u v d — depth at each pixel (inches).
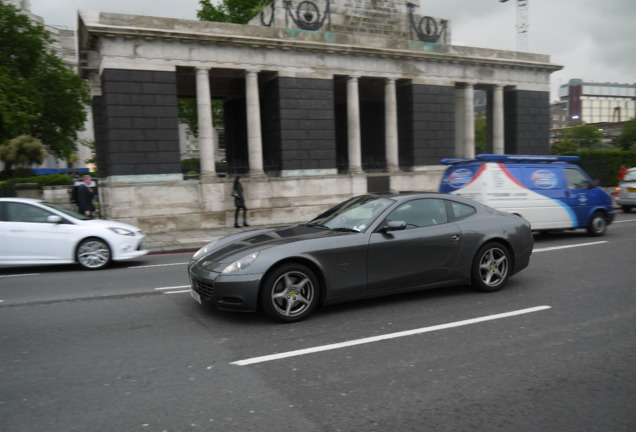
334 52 742.5
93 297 266.8
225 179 677.3
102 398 137.2
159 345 182.7
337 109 1042.7
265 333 195.0
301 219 727.1
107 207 708.0
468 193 436.8
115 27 597.3
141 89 621.3
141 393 140.3
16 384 147.6
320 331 196.5
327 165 746.8
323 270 212.1
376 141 1031.6
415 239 233.1
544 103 959.0
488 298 247.8
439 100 841.5
